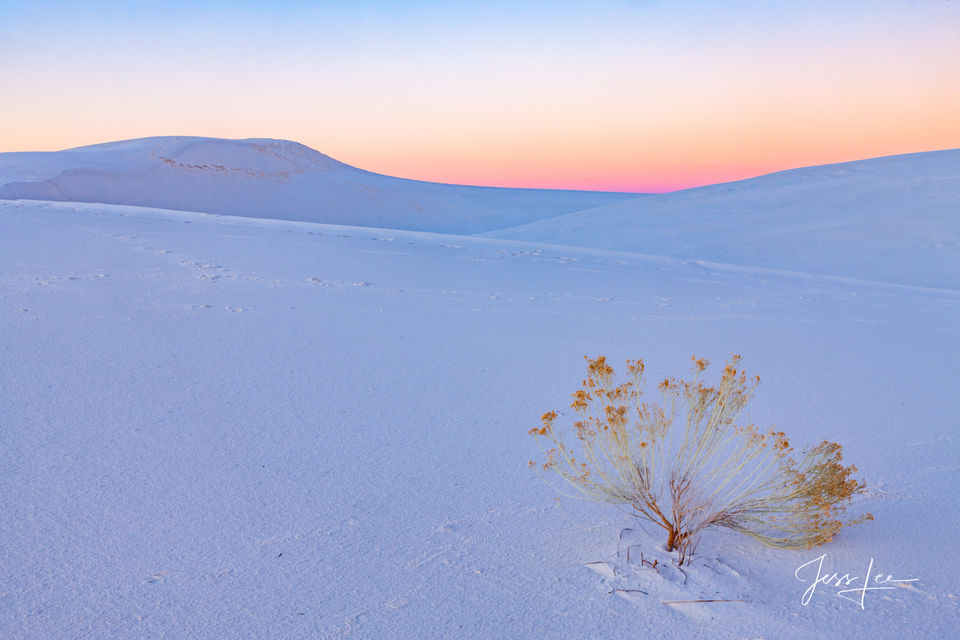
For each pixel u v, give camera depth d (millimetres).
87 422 4727
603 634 2582
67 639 2438
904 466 4426
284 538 3266
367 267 14055
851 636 2600
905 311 12828
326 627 2564
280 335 7734
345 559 3092
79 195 89375
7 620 2537
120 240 14953
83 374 5832
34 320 7652
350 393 5758
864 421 5434
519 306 10859
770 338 9234
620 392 3797
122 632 2490
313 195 114812
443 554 3172
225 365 6395
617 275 16172
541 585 2926
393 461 4324
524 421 5227
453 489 3934
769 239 35125
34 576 2844
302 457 4320
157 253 13539
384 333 8219
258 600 2730
